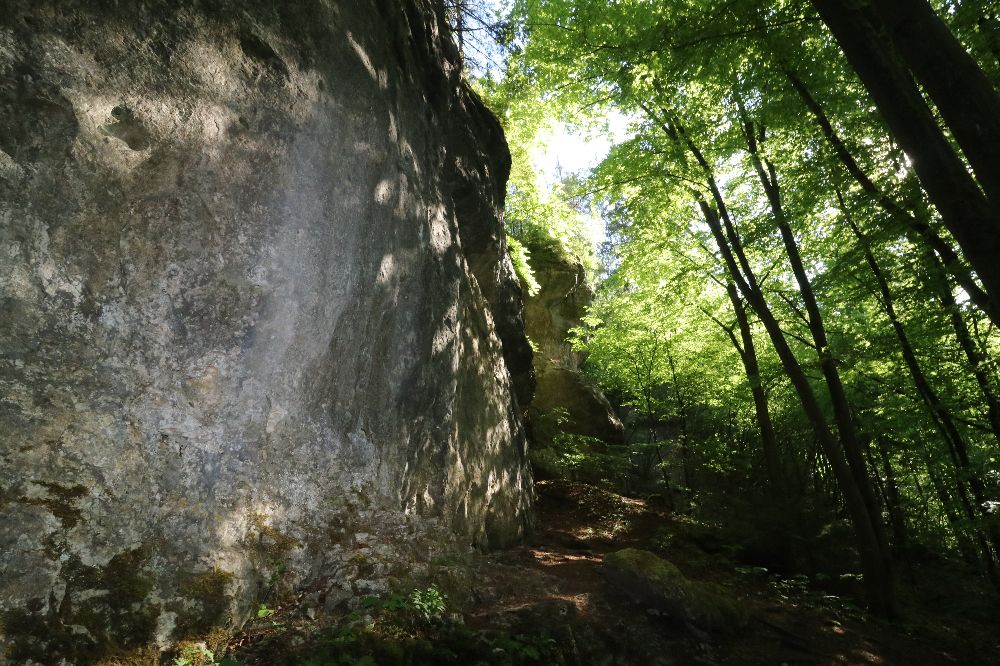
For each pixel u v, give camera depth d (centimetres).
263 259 441
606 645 496
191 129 389
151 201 370
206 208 402
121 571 327
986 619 984
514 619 479
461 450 806
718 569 941
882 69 434
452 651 414
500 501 916
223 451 410
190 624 341
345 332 552
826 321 1394
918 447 1284
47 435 315
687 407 1919
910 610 947
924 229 772
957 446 1099
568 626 484
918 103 427
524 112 1599
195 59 397
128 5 358
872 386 1343
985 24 628
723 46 770
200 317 399
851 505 893
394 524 545
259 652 354
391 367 644
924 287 913
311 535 463
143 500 351
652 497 1631
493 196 1150
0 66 300
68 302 330
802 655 593
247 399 434
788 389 1725
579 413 1966
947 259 770
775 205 1007
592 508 1370
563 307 2242
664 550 1024
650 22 938
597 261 2652
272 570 412
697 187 1143
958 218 399
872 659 633
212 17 411
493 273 1204
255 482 435
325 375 529
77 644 295
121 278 356
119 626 313
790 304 1277
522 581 581
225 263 414
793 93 875
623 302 1666
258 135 441
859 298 1066
